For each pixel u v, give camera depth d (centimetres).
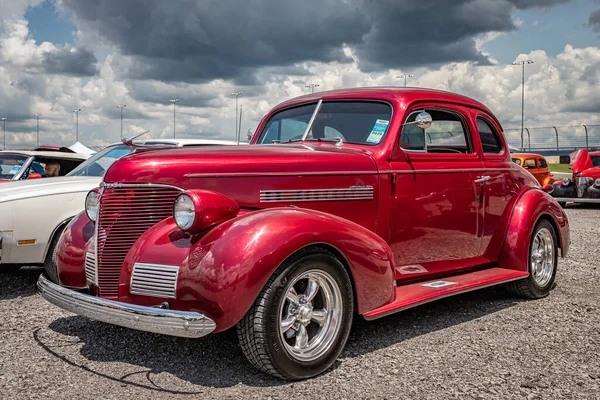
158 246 325
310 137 455
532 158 1867
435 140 452
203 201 313
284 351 308
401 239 420
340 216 384
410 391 303
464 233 466
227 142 809
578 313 465
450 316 455
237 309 294
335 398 294
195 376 323
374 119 432
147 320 293
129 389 304
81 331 409
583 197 1473
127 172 346
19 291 540
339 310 335
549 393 301
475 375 326
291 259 311
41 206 514
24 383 312
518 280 505
